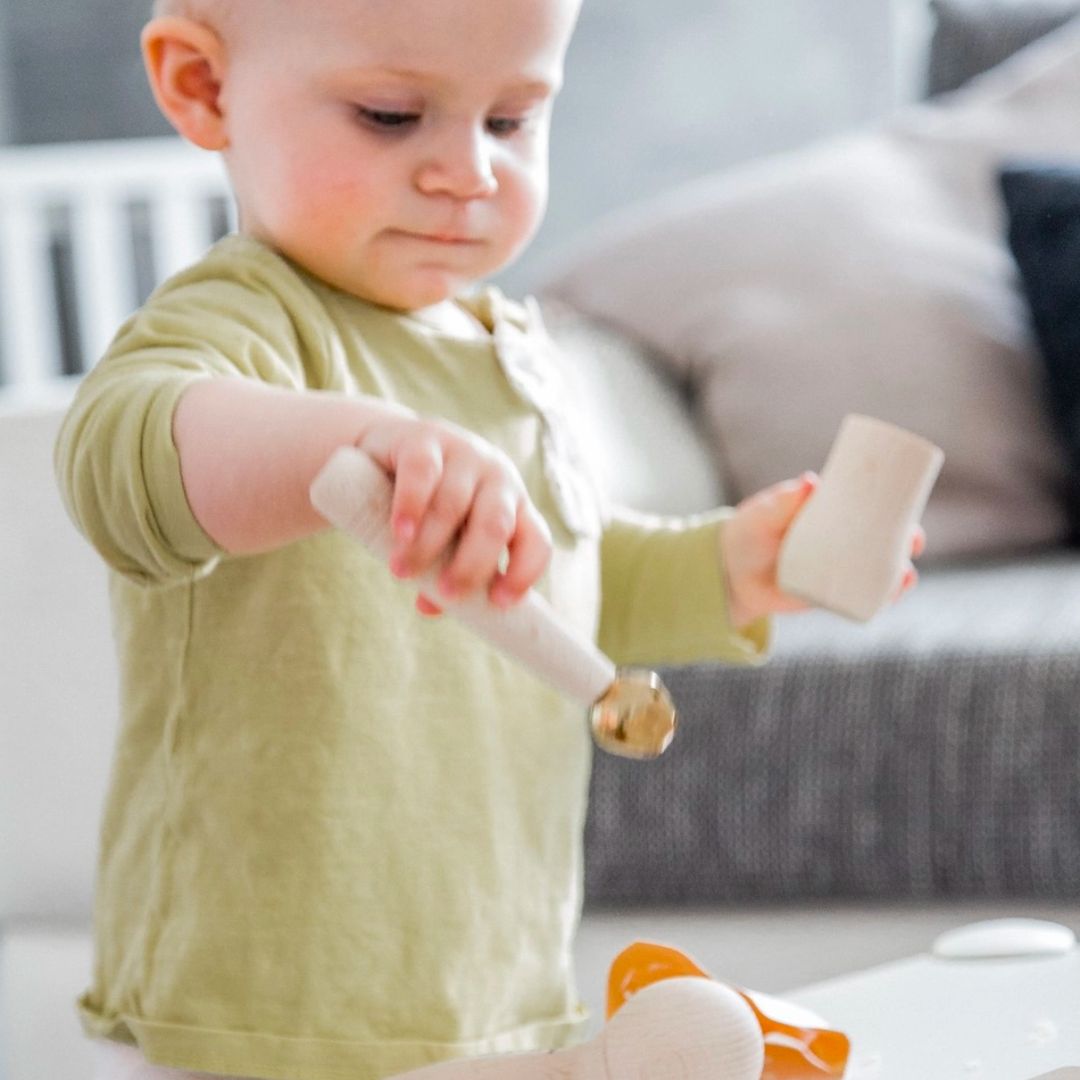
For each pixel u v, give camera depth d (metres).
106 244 4.79
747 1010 1.00
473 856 1.30
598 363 2.63
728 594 1.51
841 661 2.03
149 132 5.17
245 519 1.00
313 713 1.24
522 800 1.35
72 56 5.16
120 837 1.30
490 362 1.42
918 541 1.32
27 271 4.80
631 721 0.92
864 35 4.43
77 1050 1.99
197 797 1.25
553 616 0.93
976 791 1.97
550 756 1.38
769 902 2.05
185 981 1.24
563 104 4.49
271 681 1.24
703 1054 0.97
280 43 1.24
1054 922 1.97
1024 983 1.43
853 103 4.44
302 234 1.27
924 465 1.27
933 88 3.38
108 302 4.80
